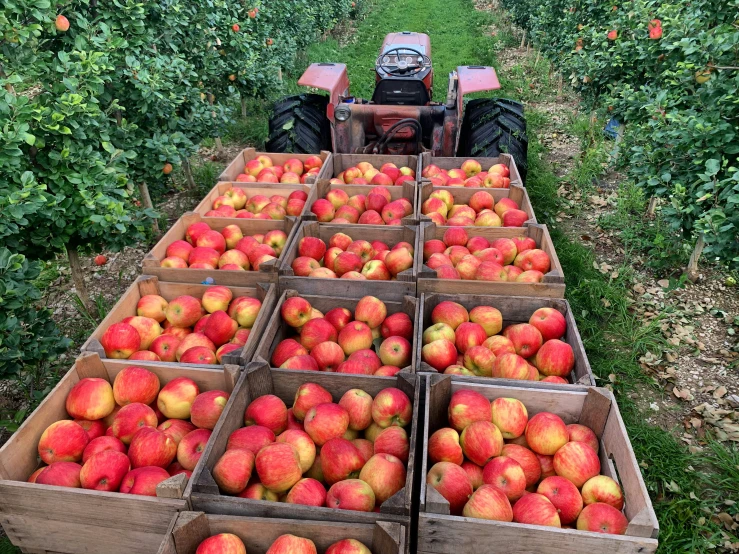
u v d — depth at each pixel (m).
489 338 3.28
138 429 2.68
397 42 7.87
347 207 4.68
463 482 2.36
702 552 3.05
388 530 2.04
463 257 3.91
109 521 2.31
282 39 10.98
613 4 7.68
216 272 3.73
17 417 3.78
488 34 18.23
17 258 3.21
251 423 2.76
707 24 5.02
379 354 3.24
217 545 2.10
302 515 2.18
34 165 3.85
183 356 3.13
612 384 4.19
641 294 5.18
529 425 2.68
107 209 3.96
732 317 4.84
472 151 5.99
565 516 2.38
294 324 3.48
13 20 3.62
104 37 4.34
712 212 3.91
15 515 2.38
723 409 3.95
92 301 5.01
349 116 5.97
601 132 8.22
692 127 4.32
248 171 5.53
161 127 5.59
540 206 6.69
